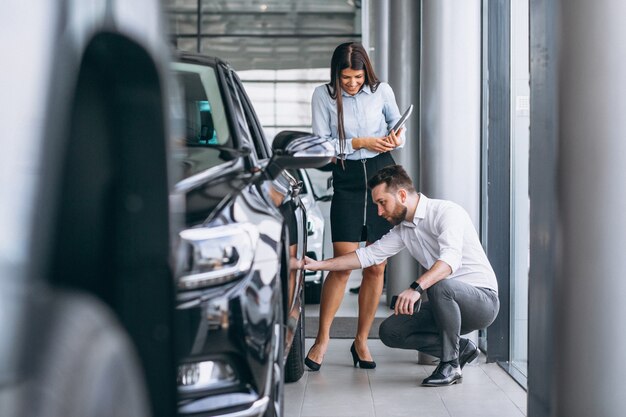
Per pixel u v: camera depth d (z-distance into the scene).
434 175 6.67
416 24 9.43
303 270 4.98
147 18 2.05
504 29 6.66
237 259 2.98
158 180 2.05
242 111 4.11
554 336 3.37
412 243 5.75
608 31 3.19
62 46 1.80
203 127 3.85
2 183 1.62
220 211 3.05
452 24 6.65
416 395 5.44
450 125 6.66
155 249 2.07
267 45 23.59
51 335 1.52
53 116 1.75
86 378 1.54
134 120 2.03
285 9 23.47
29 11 1.78
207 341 2.90
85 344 1.59
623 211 3.22
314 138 4.02
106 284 1.96
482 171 6.95
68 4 1.84
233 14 23.50
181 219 2.92
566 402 3.34
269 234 3.15
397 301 5.42
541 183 3.49
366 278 6.24
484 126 6.94
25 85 1.72
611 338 3.26
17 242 1.61
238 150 3.68
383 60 11.48
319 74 23.61
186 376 2.88
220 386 2.91
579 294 3.29
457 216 5.59
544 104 3.44
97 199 1.98
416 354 6.78
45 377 1.45
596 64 3.20
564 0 3.26
